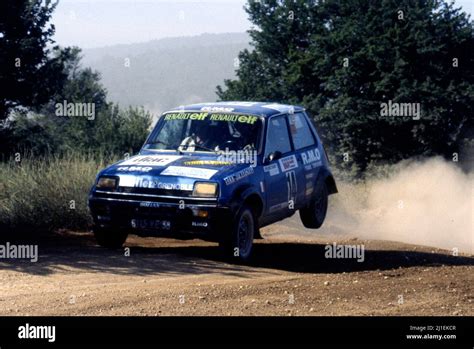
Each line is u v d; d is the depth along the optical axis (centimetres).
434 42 4541
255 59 6106
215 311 826
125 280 990
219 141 1241
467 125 4403
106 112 4216
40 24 3234
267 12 6125
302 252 1277
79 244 1280
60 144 3481
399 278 1041
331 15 5728
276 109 1339
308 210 1426
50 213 1463
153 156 1239
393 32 4662
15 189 1516
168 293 904
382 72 4481
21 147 3111
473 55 4644
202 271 1073
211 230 1117
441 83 4519
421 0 4834
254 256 1226
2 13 3123
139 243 1317
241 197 1142
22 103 3203
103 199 1173
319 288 958
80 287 938
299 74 5294
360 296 921
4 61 3062
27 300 863
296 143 1370
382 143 4491
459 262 1209
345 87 4703
